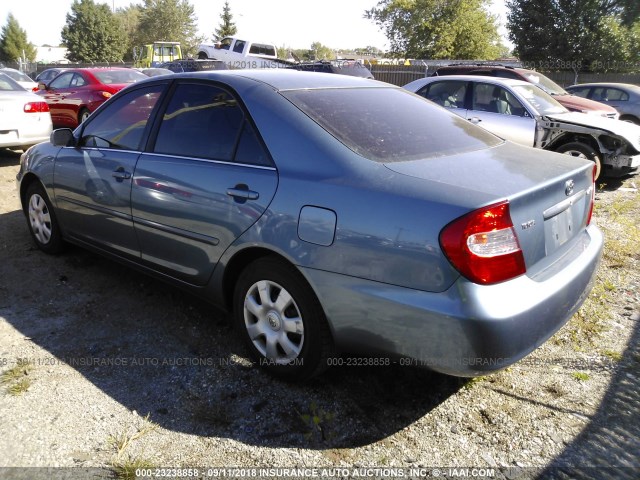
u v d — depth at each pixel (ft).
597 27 92.12
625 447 8.24
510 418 8.87
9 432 8.29
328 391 9.48
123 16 241.96
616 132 24.68
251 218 9.25
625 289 13.91
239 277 9.91
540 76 39.11
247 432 8.45
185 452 8.00
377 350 8.27
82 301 12.69
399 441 8.33
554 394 9.50
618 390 9.60
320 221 8.38
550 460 7.98
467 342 7.33
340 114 9.78
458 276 7.31
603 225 19.63
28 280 13.74
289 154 9.15
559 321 8.45
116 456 7.88
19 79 52.90
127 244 12.23
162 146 11.34
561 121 25.76
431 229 7.45
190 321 11.89
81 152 13.28
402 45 127.54
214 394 9.35
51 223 14.89
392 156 8.84
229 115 10.29
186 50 225.56
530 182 8.21
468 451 8.14
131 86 12.73
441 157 9.09
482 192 7.61
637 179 28.81
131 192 11.59
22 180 15.52
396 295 7.74
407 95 12.03
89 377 9.74
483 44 122.62
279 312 9.33
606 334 11.55
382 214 7.86
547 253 8.54
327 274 8.36
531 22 97.19
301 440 8.30
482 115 28.63
